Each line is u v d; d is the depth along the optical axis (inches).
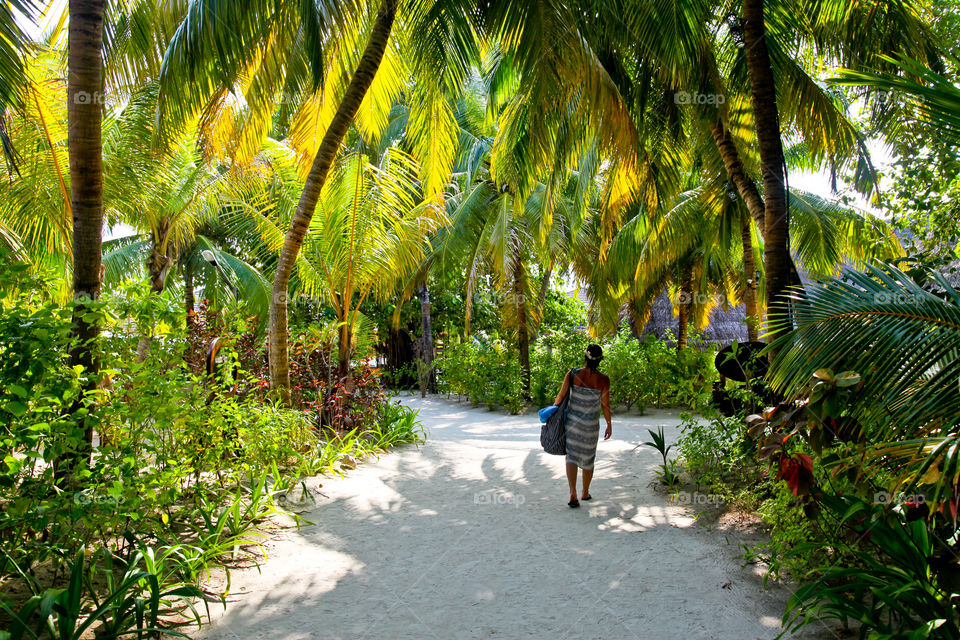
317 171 273.3
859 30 247.3
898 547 117.0
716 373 237.8
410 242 371.9
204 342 303.1
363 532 189.0
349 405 336.5
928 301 115.2
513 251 543.2
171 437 178.7
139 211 396.8
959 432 104.0
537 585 147.9
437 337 832.9
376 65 269.4
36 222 324.5
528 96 294.7
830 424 128.4
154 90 335.3
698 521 195.8
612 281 587.8
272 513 196.7
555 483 253.3
